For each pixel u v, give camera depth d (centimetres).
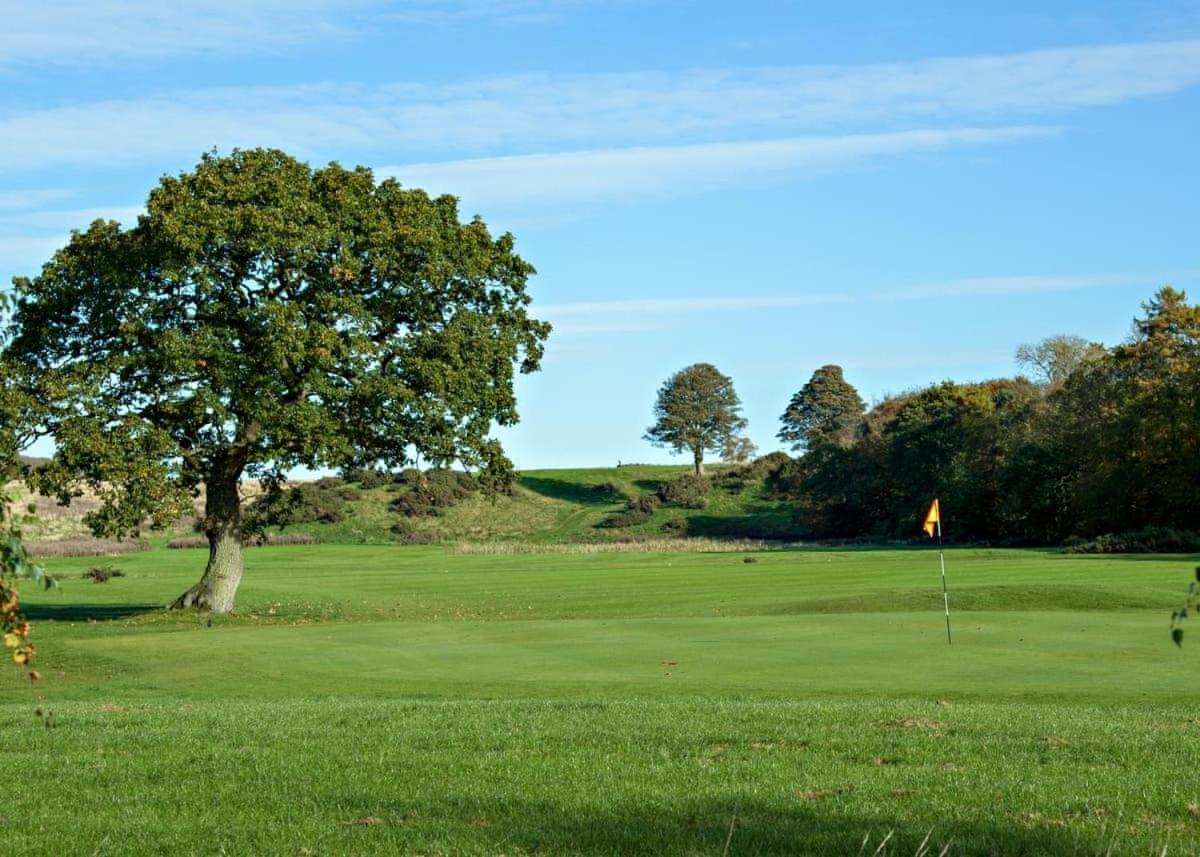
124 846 809
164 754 1153
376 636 2725
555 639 2598
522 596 4297
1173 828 805
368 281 3588
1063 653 2153
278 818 877
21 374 3341
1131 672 1933
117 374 3406
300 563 6894
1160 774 990
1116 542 6381
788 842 778
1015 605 3306
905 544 8231
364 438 3603
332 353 3359
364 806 908
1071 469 7638
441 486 10750
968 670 1978
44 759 1135
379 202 3584
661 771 1025
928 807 873
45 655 2456
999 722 1292
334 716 1445
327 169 3581
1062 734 1198
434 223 3647
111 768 1078
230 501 3816
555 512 11088
